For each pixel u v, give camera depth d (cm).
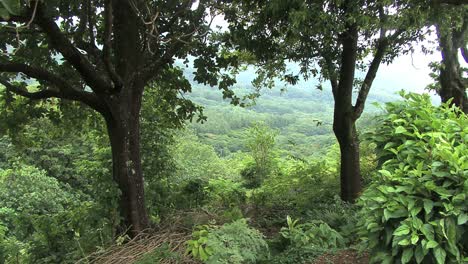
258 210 898
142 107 1014
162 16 711
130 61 680
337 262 466
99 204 664
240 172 1573
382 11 679
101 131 1046
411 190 338
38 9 539
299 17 603
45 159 2095
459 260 315
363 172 1048
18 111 873
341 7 680
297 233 547
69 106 938
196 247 488
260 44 798
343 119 914
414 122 396
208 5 722
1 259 734
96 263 554
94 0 759
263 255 524
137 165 686
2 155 2170
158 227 686
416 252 321
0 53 706
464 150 344
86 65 623
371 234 355
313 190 1007
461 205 316
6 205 1762
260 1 740
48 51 795
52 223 690
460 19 874
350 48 891
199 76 861
